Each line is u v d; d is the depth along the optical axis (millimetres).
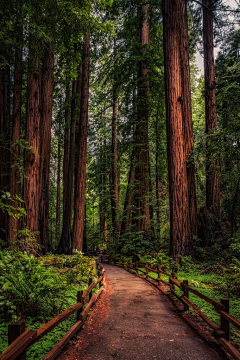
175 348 4523
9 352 2518
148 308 7336
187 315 6531
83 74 18703
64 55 11633
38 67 14148
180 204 14086
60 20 9961
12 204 13117
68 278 9039
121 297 8805
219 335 4492
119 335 5199
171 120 14633
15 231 12656
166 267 12734
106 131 31531
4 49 13094
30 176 13398
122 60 23781
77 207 17969
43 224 15789
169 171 14656
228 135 12445
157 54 23297
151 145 26062
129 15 21219
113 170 28828
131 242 20875
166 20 15219
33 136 13734
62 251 17344
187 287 6715
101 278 9633
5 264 6441
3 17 9594
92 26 10180
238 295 8180
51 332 5016
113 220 27719
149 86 22703
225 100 13211
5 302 5340
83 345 4707
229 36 20547
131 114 23359
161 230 23531
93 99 30453
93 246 32812
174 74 14734
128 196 25141
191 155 14633
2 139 14977
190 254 13781
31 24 9508
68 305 6766
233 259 10430
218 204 16578
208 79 18219
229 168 13758
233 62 20594
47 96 16875
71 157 19297
